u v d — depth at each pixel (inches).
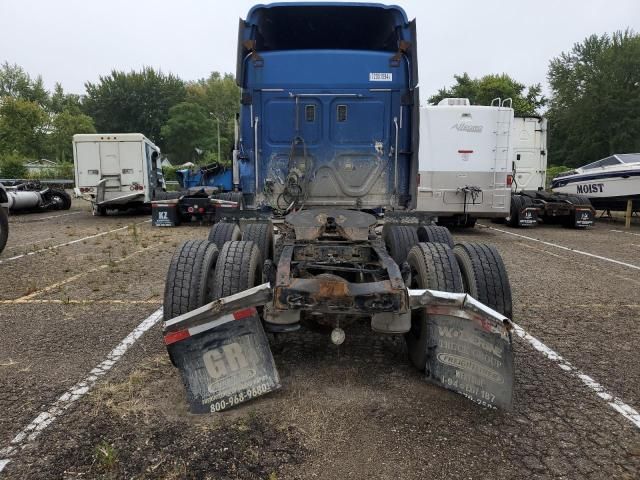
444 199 468.8
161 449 113.2
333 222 181.8
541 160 618.2
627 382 151.2
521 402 137.5
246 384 131.7
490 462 109.7
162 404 133.9
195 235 466.3
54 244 406.3
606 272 311.0
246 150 225.6
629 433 122.2
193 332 128.3
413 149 221.5
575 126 1994.3
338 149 224.7
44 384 145.2
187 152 3449.8
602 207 629.6
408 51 221.1
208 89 3924.7
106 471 105.3
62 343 177.6
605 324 207.0
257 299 131.5
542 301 241.8
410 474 105.3
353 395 139.4
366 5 226.4
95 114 3523.6
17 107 2182.6
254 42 221.1
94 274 289.6
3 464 107.3
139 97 3540.8
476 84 2247.8
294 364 160.4
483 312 129.5
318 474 105.0
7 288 255.6
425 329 143.3
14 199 657.6
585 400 139.0
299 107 222.5
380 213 228.8
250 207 228.7
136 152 645.3
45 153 2422.5
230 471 105.7
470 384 135.1
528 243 435.8
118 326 195.9
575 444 117.2
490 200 470.6
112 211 745.0
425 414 129.6
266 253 216.4
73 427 122.0
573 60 2106.3
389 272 141.3
